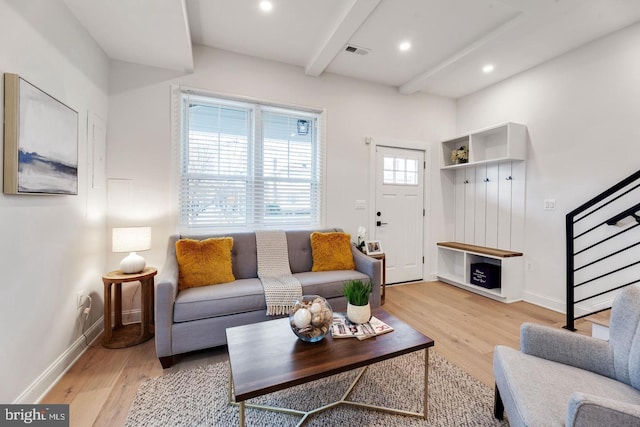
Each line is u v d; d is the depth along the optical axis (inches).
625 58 101.1
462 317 113.1
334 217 139.9
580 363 51.0
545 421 37.9
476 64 128.0
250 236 114.0
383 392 68.2
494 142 146.9
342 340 59.9
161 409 61.9
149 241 95.9
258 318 89.0
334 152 139.6
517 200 136.1
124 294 108.1
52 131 68.9
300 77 131.5
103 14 80.0
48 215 69.1
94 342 90.7
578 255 114.1
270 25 101.9
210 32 106.3
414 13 94.9
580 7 89.9
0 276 54.5
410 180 159.3
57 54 72.3
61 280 74.5
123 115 105.3
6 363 55.9
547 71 124.8
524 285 132.9
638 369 44.4
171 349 78.3
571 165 116.3
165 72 110.8
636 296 49.3
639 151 98.1
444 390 69.1
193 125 116.5
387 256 154.3
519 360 52.3
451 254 169.8
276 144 129.9
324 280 101.7
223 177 120.6
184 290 89.5
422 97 160.6
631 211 94.2
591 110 110.1
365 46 115.0
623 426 33.0
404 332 63.7
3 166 55.4
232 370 49.6
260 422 59.2
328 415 61.2
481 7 91.8
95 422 58.1
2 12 54.7
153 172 109.2
